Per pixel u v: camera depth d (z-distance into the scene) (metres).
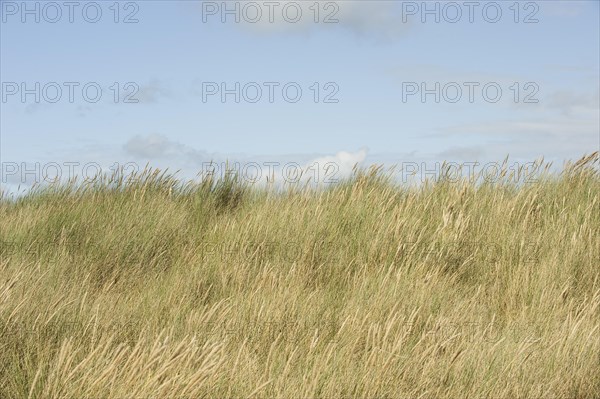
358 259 6.21
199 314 4.59
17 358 3.63
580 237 6.32
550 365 4.10
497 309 5.56
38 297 4.72
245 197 8.83
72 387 3.21
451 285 5.90
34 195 8.36
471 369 3.88
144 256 6.58
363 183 8.03
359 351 4.16
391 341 4.29
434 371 3.80
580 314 5.09
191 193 8.72
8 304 4.23
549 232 6.62
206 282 5.74
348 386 3.59
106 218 7.22
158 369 3.14
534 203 7.23
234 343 4.25
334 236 6.62
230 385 3.37
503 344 4.41
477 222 6.96
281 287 5.27
